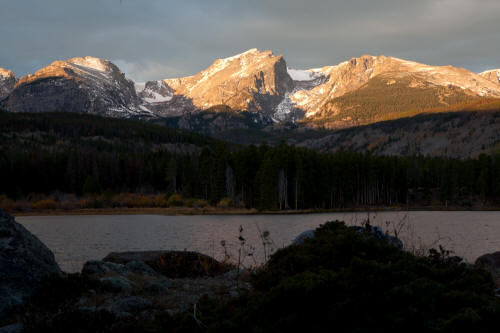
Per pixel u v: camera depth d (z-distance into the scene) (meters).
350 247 10.13
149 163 153.50
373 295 6.40
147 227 59.53
